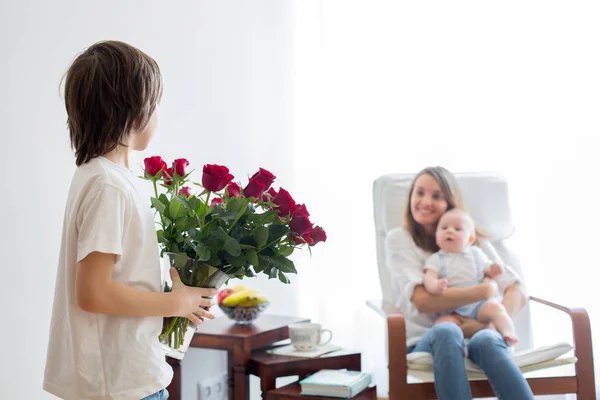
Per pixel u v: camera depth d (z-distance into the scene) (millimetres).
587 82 2703
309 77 3043
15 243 1693
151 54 2205
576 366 1997
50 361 1052
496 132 2840
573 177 2705
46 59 1783
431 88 2924
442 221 2303
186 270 1102
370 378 2018
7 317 1673
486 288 2152
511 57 2822
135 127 1053
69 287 1014
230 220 1083
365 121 2984
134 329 1018
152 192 2217
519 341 2303
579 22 2721
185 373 2355
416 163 2938
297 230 1102
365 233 2967
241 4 2705
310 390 1912
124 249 1003
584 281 2666
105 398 995
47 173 1796
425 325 2256
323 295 2979
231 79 2643
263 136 2842
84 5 1917
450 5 2906
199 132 2457
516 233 2783
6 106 1660
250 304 2225
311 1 3047
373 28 2984
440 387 1881
